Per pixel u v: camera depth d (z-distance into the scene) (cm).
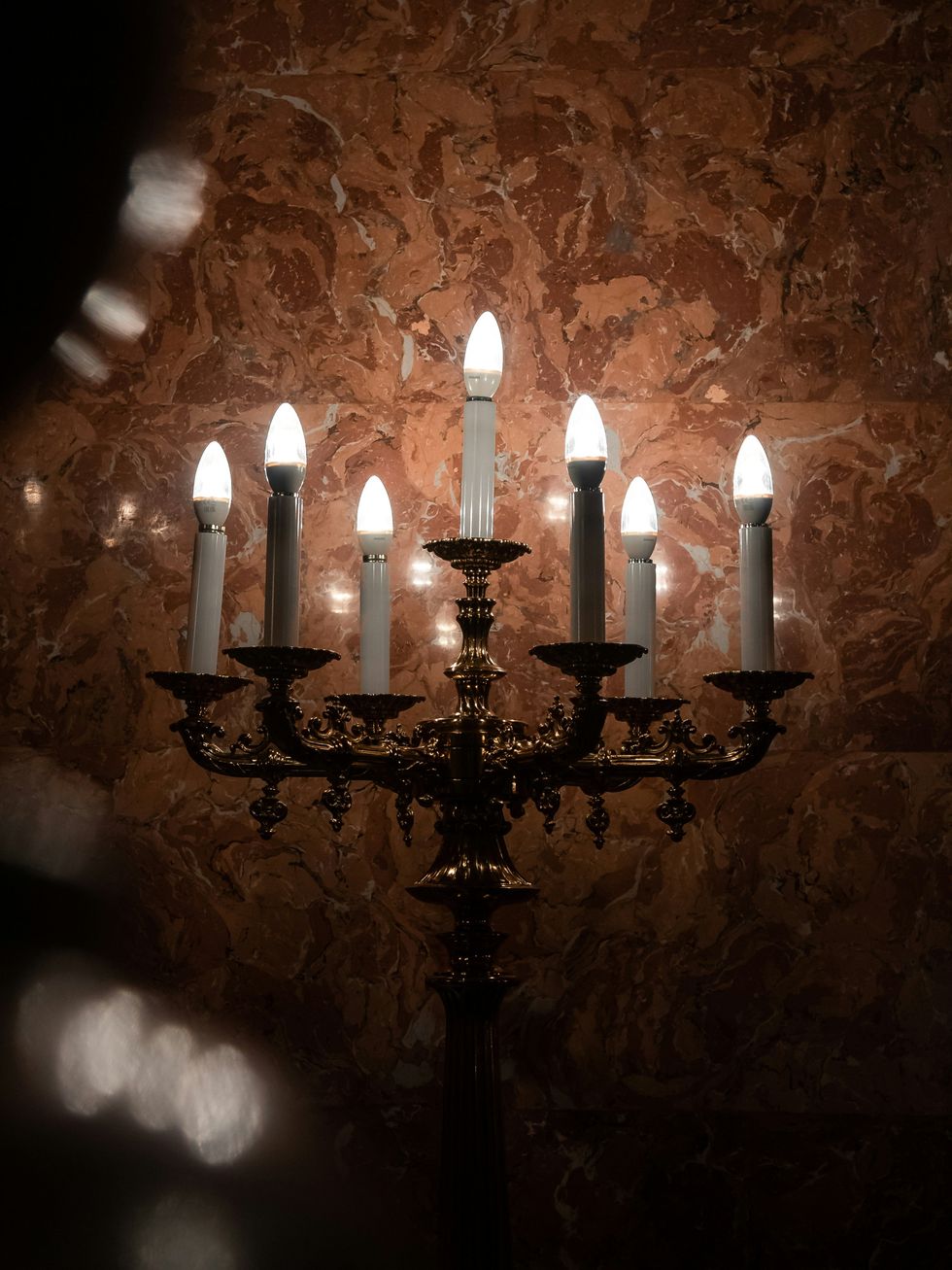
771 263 163
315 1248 150
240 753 125
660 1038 152
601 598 112
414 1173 151
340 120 166
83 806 158
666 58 165
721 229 164
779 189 164
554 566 161
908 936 153
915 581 159
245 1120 152
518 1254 149
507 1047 153
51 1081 152
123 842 158
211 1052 154
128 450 163
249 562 162
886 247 163
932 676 157
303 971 155
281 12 167
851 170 163
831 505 160
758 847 155
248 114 166
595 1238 149
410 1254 150
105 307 165
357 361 164
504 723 128
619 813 156
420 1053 154
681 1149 150
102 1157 151
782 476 161
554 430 162
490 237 165
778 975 153
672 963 154
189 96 167
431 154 166
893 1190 148
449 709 159
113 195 166
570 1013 153
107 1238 149
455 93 166
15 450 163
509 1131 151
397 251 165
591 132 165
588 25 166
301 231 165
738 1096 151
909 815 155
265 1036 154
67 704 160
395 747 124
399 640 160
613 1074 152
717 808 156
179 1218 150
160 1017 154
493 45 166
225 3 168
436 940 155
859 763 156
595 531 112
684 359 163
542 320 164
